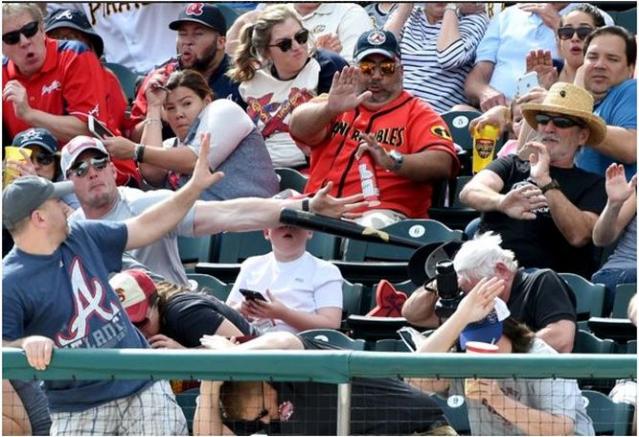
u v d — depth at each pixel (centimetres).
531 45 4197
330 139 3797
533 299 2833
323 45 4338
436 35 4278
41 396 2598
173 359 2362
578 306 3181
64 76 4053
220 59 4134
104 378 2377
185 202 2628
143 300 2645
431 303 2927
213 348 2488
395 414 2492
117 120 4147
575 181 3372
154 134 3906
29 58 4031
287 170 3903
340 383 2339
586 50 3678
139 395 2527
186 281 3178
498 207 3331
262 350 2369
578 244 3303
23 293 2481
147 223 2611
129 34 4722
